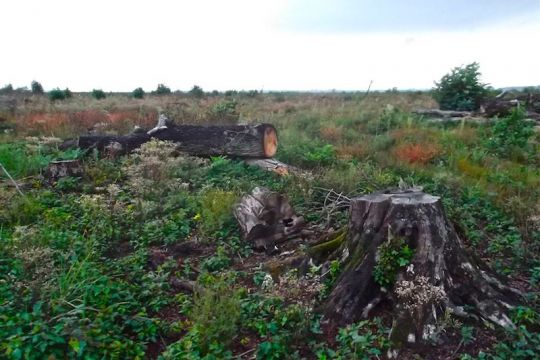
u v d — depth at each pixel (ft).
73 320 11.66
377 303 13.29
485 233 19.63
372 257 13.69
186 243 18.39
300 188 23.62
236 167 28.58
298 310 12.81
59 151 33.35
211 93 117.19
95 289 13.70
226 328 11.87
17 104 73.61
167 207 21.65
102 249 17.61
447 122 47.06
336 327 12.91
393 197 14.51
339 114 53.01
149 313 13.88
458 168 29.84
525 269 16.39
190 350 11.46
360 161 32.12
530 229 19.21
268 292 14.25
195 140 31.32
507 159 32.99
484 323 12.48
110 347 11.47
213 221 19.34
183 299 14.43
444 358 11.51
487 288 13.20
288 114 57.16
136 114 52.31
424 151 32.58
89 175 27.22
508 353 11.34
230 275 15.52
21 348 10.71
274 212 18.71
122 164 29.04
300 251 16.67
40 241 16.62
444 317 12.34
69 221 20.34
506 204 22.25
